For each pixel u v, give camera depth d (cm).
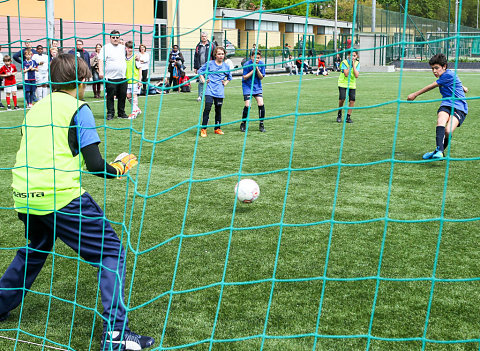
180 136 919
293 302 317
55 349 272
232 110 1295
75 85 278
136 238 427
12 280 293
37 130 271
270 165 690
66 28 2053
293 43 4500
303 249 400
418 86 1997
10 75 1280
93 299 327
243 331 285
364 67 3169
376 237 424
